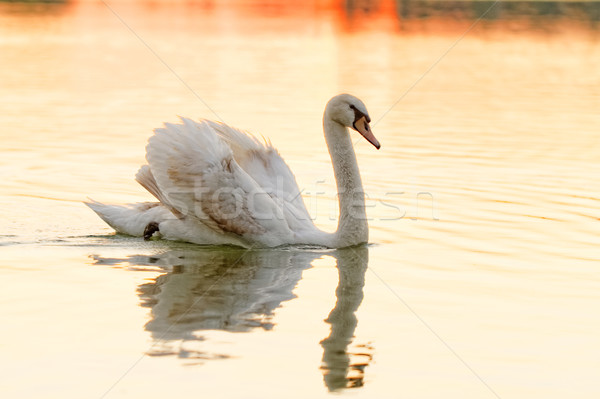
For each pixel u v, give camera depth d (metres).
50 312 9.21
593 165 16.91
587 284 10.32
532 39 41.69
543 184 15.41
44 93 25.48
